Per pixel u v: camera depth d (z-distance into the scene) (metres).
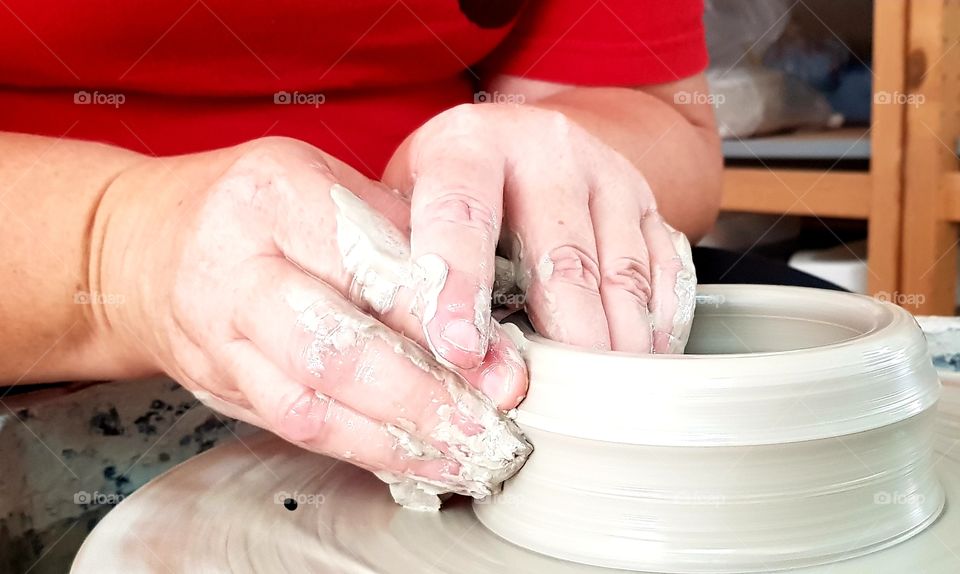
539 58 0.90
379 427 0.42
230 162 0.49
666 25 0.91
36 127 0.72
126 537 0.46
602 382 0.40
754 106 1.71
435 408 0.41
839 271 1.63
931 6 1.42
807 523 0.39
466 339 0.39
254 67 0.73
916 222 1.52
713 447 0.38
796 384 0.38
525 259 0.48
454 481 0.44
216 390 0.48
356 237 0.43
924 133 1.48
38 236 0.55
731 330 0.57
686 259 0.51
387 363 0.41
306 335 0.41
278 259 0.44
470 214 0.43
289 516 0.48
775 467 0.38
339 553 0.44
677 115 0.89
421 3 0.75
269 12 0.70
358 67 0.78
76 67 0.69
